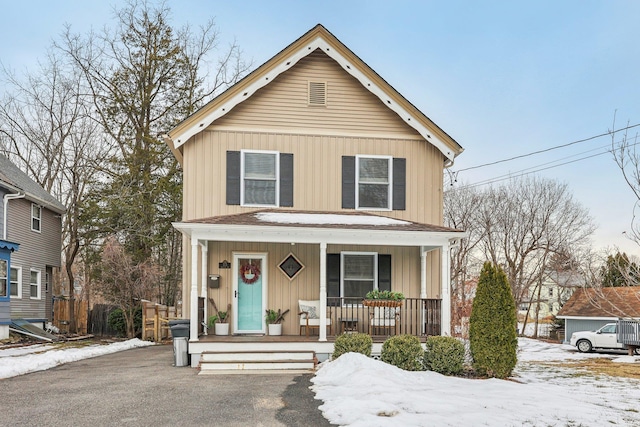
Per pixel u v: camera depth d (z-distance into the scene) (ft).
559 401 28.43
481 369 37.73
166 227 89.76
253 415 25.02
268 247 48.34
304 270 48.60
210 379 35.27
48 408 26.63
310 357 41.32
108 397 29.25
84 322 81.76
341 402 26.73
